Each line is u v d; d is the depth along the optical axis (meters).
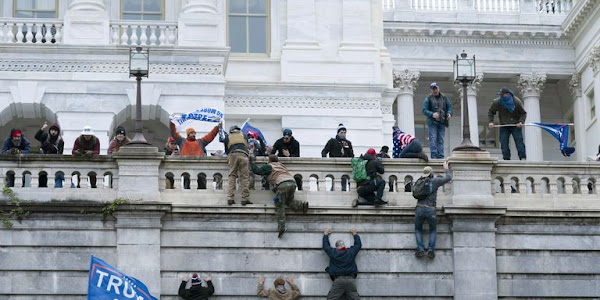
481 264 63.28
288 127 83.69
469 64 65.31
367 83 84.44
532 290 63.53
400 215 63.34
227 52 79.50
